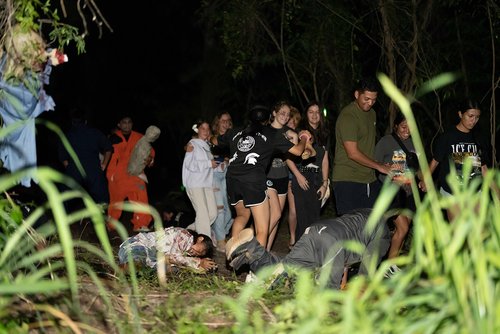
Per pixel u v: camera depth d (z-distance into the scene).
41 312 6.05
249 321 6.50
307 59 15.88
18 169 7.44
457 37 15.62
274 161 10.62
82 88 24.84
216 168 12.16
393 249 10.70
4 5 7.39
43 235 6.55
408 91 14.62
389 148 10.71
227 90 19.42
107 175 13.91
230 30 15.64
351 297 4.75
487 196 4.78
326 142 11.38
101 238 5.05
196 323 6.33
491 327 4.62
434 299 4.88
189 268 8.83
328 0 14.95
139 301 6.93
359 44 15.66
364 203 10.44
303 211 11.20
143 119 26.06
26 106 7.36
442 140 10.55
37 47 7.22
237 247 8.23
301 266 8.05
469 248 5.04
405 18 14.78
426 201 4.88
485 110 15.86
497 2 14.50
